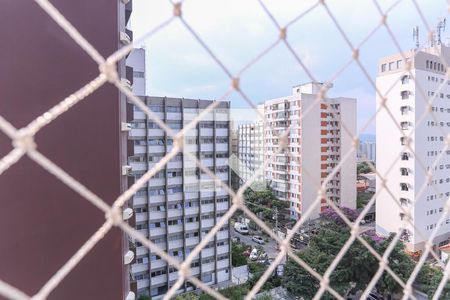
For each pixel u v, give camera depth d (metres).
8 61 2.23
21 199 2.21
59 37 2.39
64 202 2.36
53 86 2.35
